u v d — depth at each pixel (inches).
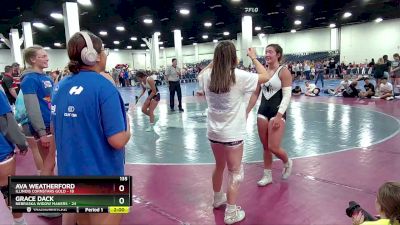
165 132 355.9
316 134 317.1
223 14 951.6
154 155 262.7
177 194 178.9
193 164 234.2
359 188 177.9
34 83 141.1
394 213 88.2
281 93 175.6
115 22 1024.2
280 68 173.0
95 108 75.3
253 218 147.4
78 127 75.9
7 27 1016.9
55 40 1446.9
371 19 1331.2
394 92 613.0
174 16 983.0
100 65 84.6
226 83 131.5
